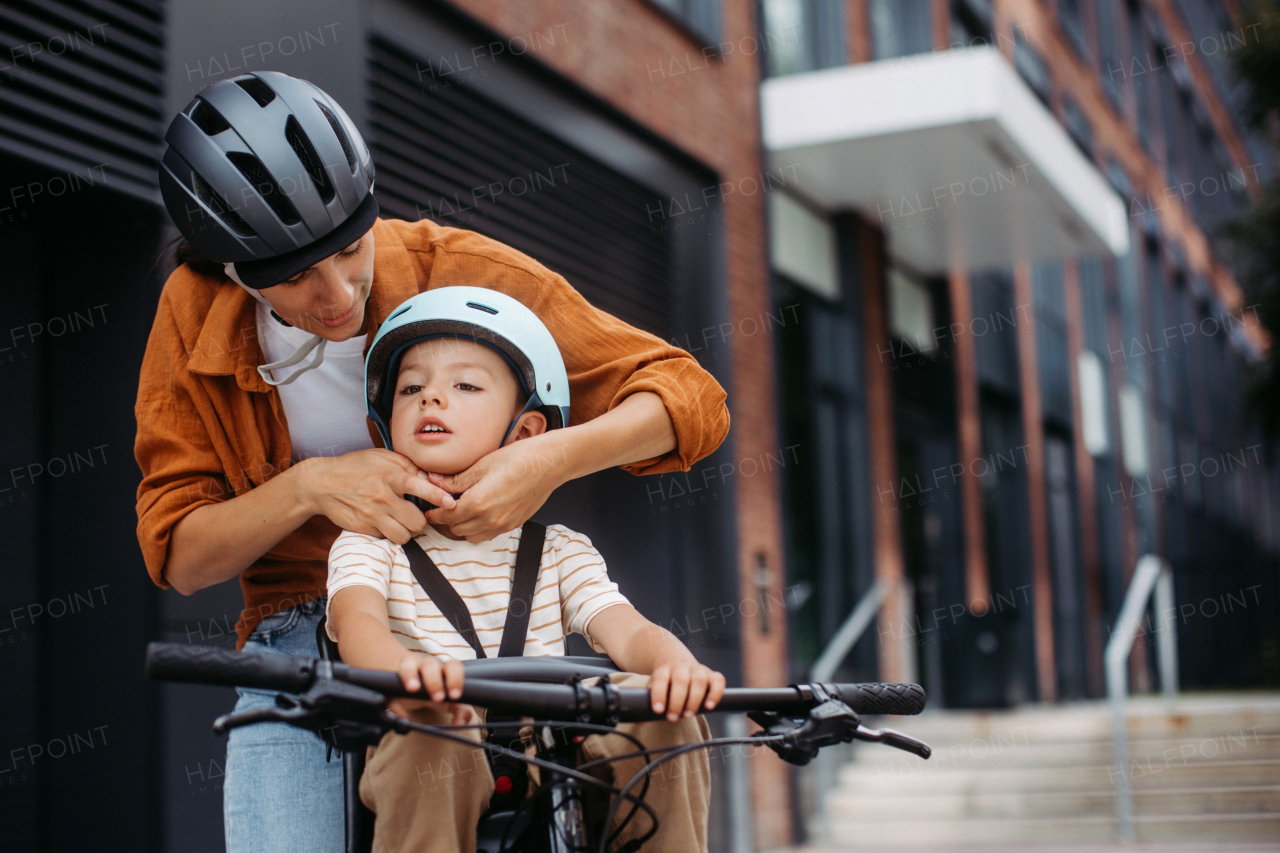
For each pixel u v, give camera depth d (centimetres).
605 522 610
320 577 202
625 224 620
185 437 191
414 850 148
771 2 877
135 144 365
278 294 175
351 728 129
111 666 355
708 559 654
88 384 365
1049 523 1407
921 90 763
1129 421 1797
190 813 357
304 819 192
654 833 153
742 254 729
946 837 800
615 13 625
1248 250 1488
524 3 550
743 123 751
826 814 816
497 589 175
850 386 934
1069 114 1573
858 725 153
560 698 140
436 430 172
